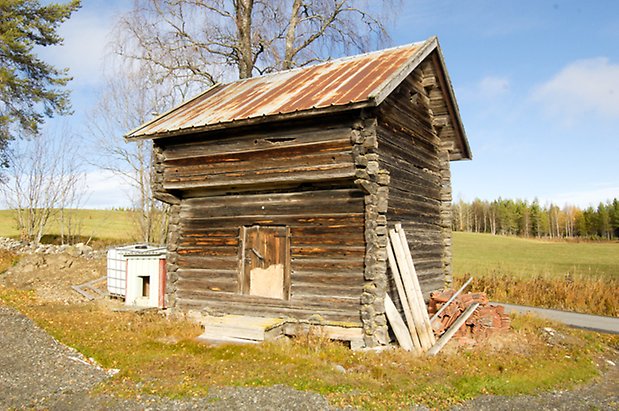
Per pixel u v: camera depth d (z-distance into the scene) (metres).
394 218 10.92
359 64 12.36
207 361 8.40
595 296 18.69
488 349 9.56
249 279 11.30
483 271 24.97
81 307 13.77
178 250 12.30
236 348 9.19
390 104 11.10
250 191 11.53
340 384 7.28
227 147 11.05
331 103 9.20
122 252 15.80
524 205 107.75
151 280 13.85
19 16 22.27
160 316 12.30
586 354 10.26
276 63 21.23
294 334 10.23
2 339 9.55
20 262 20.08
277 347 9.23
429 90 13.42
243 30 20.98
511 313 13.91
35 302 14.49
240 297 11.27
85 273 19.47
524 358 9.21
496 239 65.25
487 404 6.85
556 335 11.63
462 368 8.33
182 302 12.08
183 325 11.05
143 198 28.89
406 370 8.11
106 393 6.90
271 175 10.41
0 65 22.67
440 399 6.91
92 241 33.09
